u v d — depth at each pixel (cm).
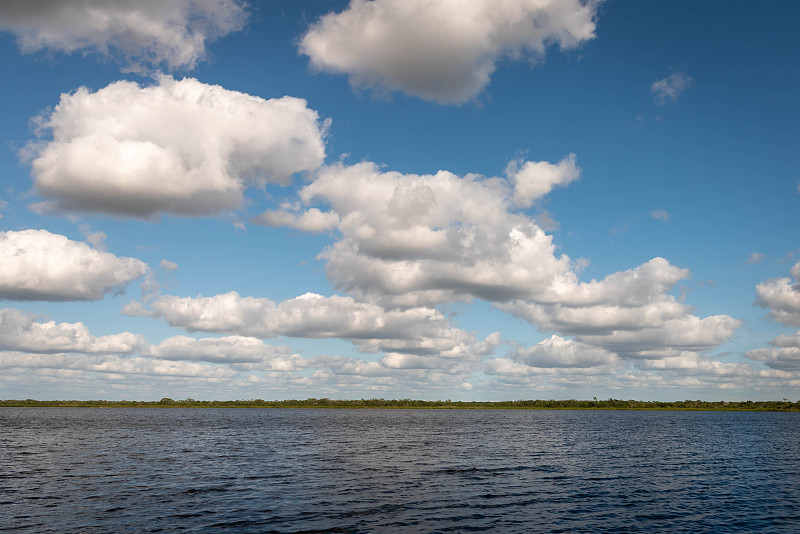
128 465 6250
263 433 12388
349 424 17375
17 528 3284
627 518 3719
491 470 6016
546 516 3734
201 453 7712
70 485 4825
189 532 3219
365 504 4044
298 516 3641
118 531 3225
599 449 8812
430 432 13138
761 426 17850
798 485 5206
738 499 4450
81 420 19425
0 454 7400
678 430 14938
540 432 13488
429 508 3931
